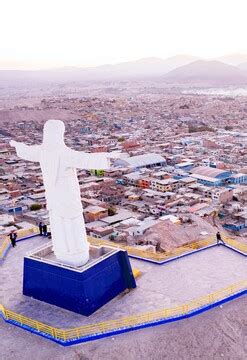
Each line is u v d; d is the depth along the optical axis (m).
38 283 39.28
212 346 32.84
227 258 45.75
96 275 37.44
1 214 114.00
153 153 185.38
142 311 36.47
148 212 115.25
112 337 33.47
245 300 37.69
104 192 130.12
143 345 32.66
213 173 145.25
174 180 137.00
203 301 36.88
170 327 34.38
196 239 89.69
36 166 171.88
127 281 40.12
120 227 100.88
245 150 192.75
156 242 86.50
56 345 33.03
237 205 119.31
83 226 38.41
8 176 155.00
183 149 198.62
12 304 39.00
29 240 52.78
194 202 122.19
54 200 37.56
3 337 34.44
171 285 40.47
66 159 36.31
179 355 31.97
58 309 37.78
